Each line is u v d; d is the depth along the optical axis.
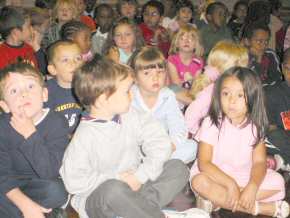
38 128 1.72
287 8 6.29
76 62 2.19
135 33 3.14
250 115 1.86
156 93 2.13
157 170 1.69
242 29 4.46
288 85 2.38
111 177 1.66
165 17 4.91
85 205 1.68
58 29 3.82
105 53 3.14
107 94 1.59
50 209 1.76
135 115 1.73
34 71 1.70
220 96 1.86
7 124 1.67
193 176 1.93
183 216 1.75
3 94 1.65
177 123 2.18
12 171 1.71
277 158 2.31
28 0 5.18
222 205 1.90
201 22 4.66
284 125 2.37
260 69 3.15
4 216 1.69
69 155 1.61
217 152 1.94
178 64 3.10
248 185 1.83
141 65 2.05
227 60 2.39
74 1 4.22
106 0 5.67
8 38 2.91
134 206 1.58
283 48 4.27
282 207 1.90
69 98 2.20
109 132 1.63
